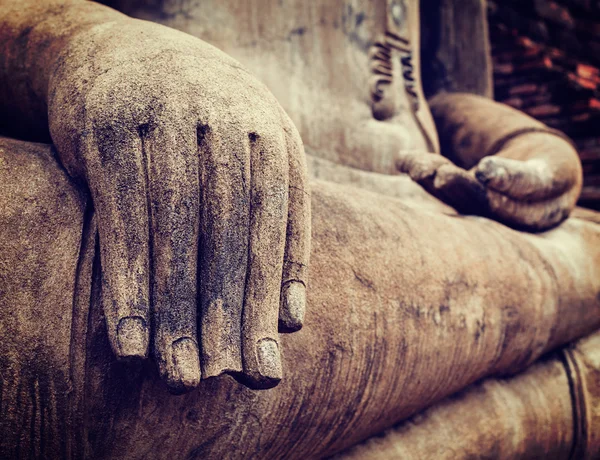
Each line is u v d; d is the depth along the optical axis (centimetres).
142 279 73
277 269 78
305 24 164
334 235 105
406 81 183
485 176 148
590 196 313
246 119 79
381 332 108
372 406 112
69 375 78
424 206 155
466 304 128
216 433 91
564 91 326
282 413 97
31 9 109
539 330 153
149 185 75
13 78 104
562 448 168
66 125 80
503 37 341
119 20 99
